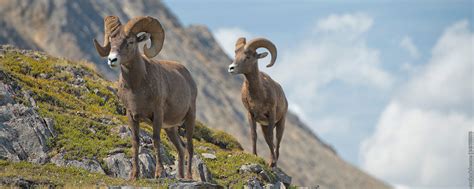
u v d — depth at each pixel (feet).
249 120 218.18
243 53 212.02
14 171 160.15
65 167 172.14
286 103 228.43
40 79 234.79
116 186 152.15
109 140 189.88
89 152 181.16
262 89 214.07
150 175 180.14
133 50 158.61
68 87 234.79
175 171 186.09
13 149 175.52
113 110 234.38
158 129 164.55
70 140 185.57
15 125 180.55
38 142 179.73
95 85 243.60
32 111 186.19
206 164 196.95
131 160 181.16
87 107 226.58
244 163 199.31
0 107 183.52
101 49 159.12
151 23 163.32
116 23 159.84
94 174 170.09
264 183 194.90
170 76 172.14
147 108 163.53
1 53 249.34
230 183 190.29
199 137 247.09
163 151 195.11
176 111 173.78
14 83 205.87
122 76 163.02
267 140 219.41
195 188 156.35
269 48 216.33
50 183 151.23
